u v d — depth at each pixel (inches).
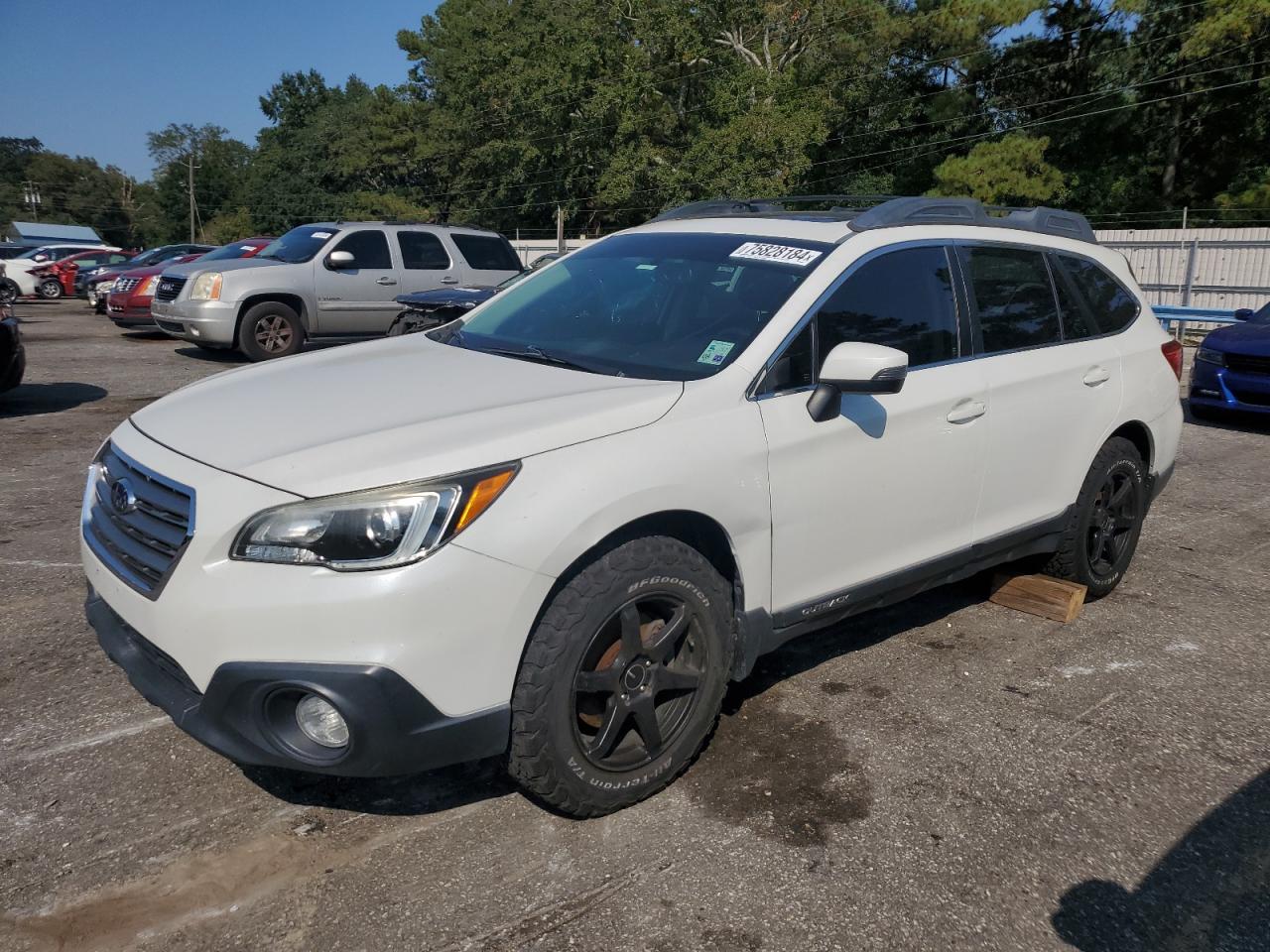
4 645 159.5
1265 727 146.5
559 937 98.2
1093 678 161.2
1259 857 115.5
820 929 100.6
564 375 130.8
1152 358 193.8
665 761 120.3
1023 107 1469.0
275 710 101.3
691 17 1695.4
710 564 121.2
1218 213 1407.5
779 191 1556.3
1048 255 178.7
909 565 150.3
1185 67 1333.7
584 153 1897.1
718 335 134.6
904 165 1652.3
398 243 539.2
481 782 125.7
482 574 101.3
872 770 130.8
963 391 151.8
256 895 103.3
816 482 131.7
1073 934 101.7
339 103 3693.4
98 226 5123.0
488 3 2319.1
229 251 612.1
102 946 95.7
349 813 118.2
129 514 112.0
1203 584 208.7
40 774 123.7
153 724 136.7
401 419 114.0
